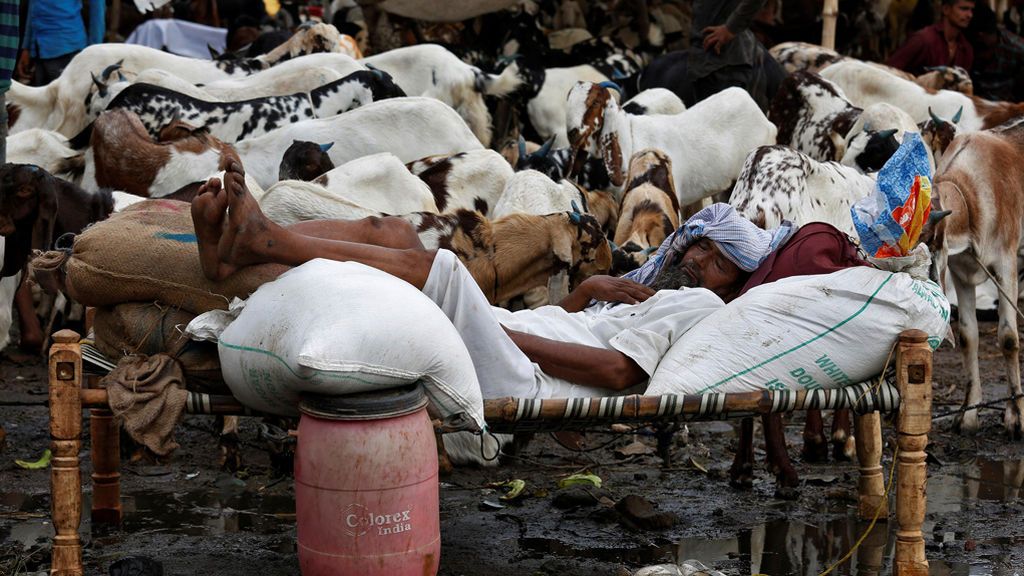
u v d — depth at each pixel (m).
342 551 4.00
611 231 8.35
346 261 4.32
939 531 5.18
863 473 5.32
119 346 4.48
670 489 5.80
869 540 5.07
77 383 4.16
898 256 4.54
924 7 14.80
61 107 9.85
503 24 14.20
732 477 5.82
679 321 4.83
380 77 9.51
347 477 3.96
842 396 4.49
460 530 5.17
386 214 6.68
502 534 5.12
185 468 6.00
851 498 5.59
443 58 10.45
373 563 4.00
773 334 4.59
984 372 8.25
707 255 5.25
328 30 11.22
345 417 3.95
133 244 4.38
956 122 8.89
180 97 8.81
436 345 4.04
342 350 3.87
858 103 10.72
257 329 4.07
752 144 9.38
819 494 5.71
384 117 8.41
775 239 5.12
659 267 5.46
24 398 7.21
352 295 3.99
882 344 4.50
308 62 9.98
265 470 5.98
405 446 4.00
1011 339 6.79
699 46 10.37
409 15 12.51
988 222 6.96
